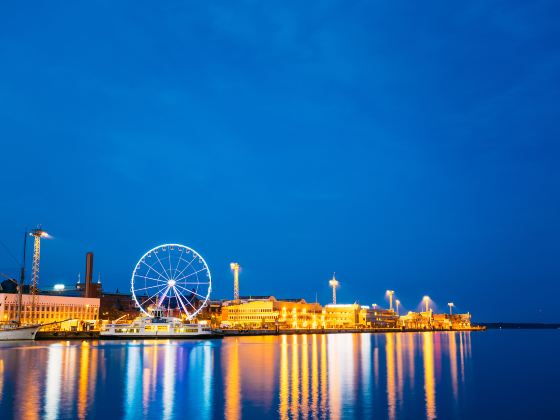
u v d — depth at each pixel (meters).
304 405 58.38
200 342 194.88
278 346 168.75
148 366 97.75
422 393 67.62
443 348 167.62
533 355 140.88
